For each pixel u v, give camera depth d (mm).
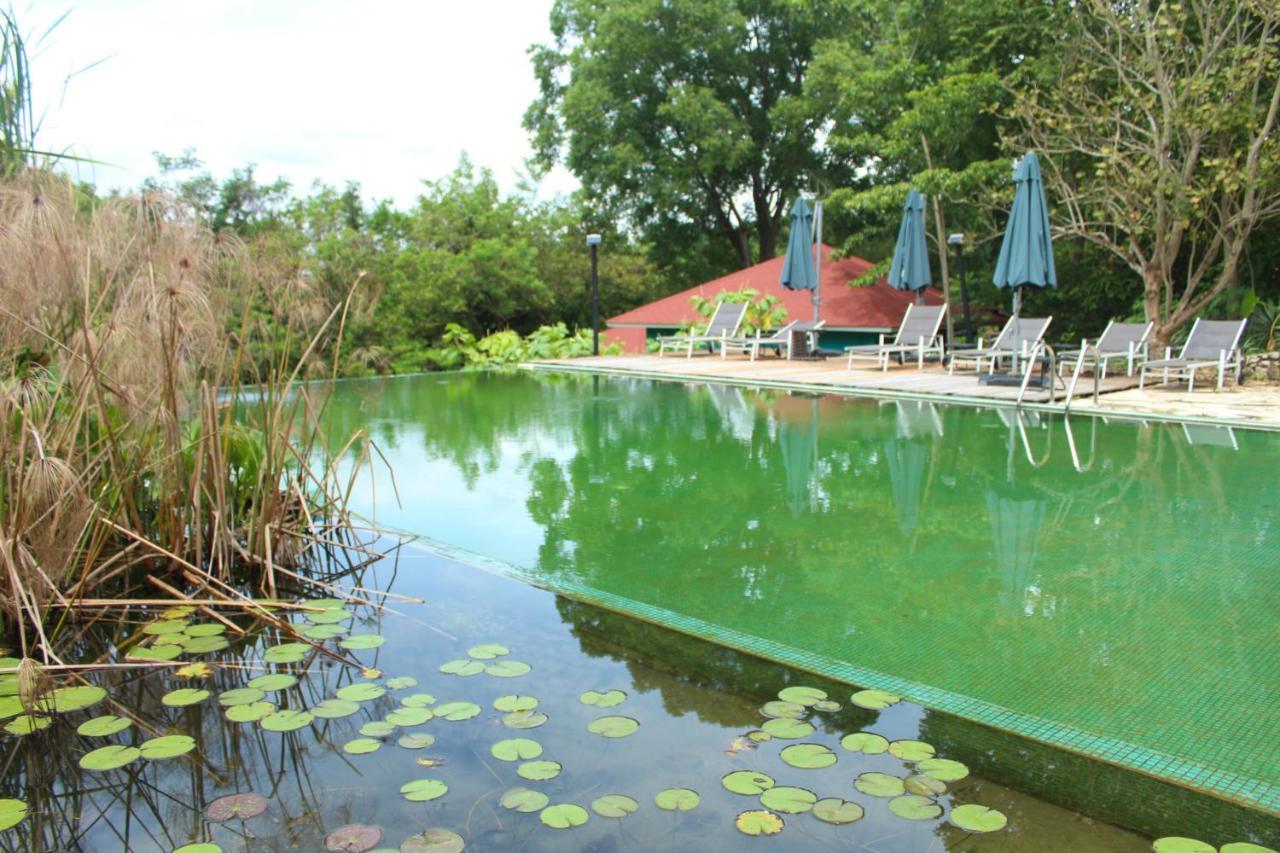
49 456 3051
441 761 2170
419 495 5066
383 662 2799
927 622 3018
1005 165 11797
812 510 4551
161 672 2768
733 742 2227
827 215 19047
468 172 21266
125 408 3348
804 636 2924
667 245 26031
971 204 12352
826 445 6332
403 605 3322
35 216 2951
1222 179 9633
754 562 3725
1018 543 3896
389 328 16344
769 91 24734
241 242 3695
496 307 19188
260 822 1942
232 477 4145
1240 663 2641
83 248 3129
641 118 24109
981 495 4777
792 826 1858
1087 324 13734
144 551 3600
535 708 2439
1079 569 3533
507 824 1898
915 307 11773
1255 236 11352
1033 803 1937
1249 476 5062
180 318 3225
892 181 15664
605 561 3793
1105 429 6758
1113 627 2936
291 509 4137
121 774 2176
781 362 12727
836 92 20672
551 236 21469
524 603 3318
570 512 4629
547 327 16625
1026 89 11742
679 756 2164
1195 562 3584
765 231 26391
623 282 22438
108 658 2904
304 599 3422
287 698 2549
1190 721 2297
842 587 3389
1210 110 9523
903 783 2012
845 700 2453
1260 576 3406
